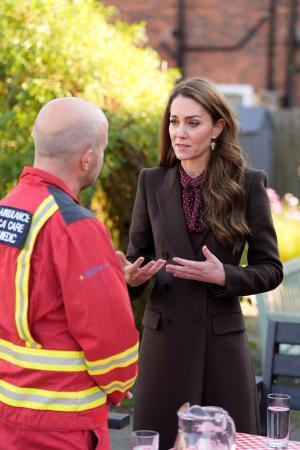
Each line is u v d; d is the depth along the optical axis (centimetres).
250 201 634
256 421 641
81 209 491
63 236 480
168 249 636
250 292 617
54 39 1092
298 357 735
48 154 499
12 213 497
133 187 1124
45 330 487
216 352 624
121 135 1062
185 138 624
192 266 598
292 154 2572
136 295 644
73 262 477
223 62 2752
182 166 645
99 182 1112
